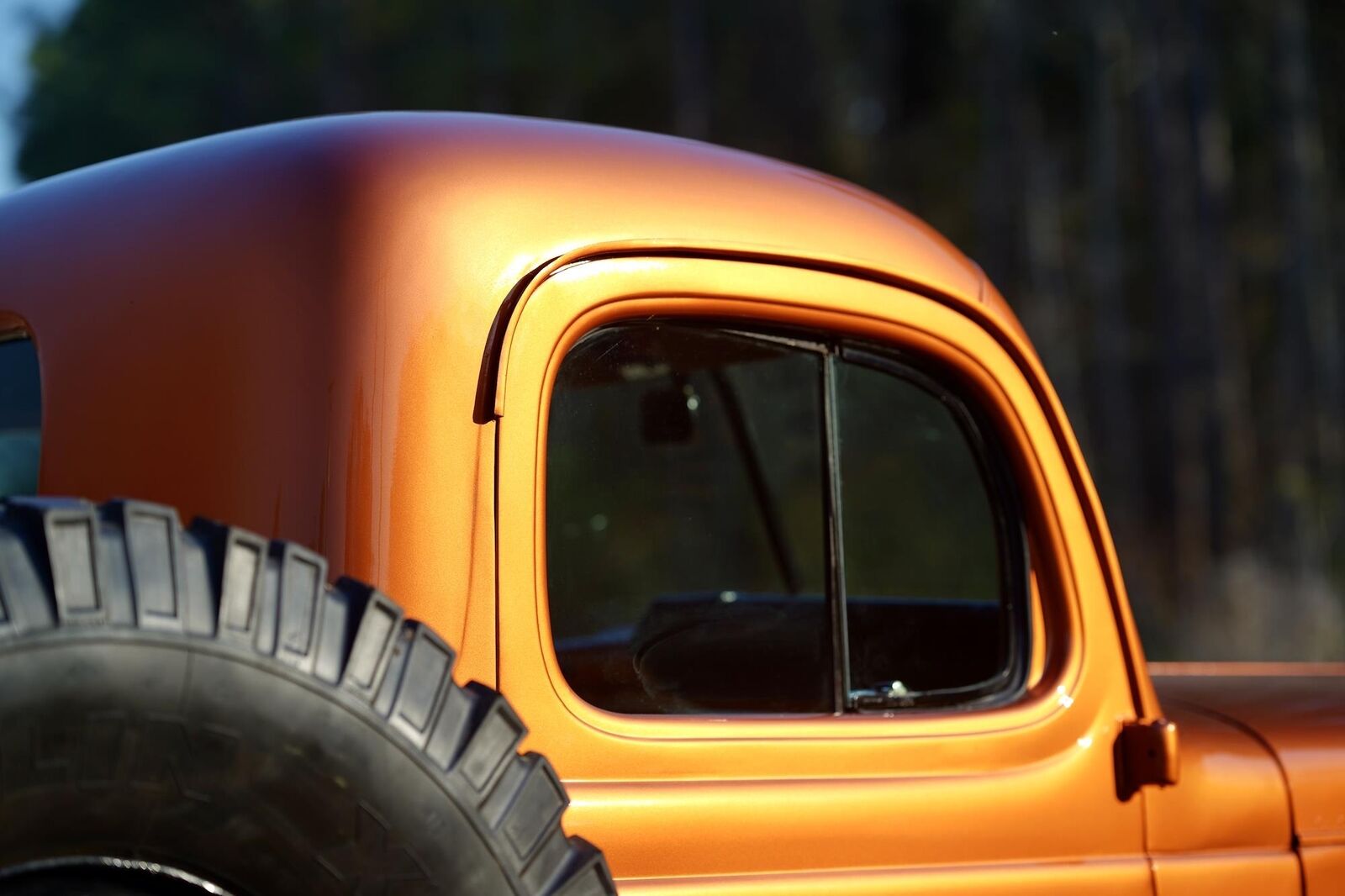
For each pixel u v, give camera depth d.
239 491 1.41
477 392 1.43
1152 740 1.81
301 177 1.50
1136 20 34.25
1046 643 1.83
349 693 1.12
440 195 1.47
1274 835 1.97
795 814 1.55
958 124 36.69
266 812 1.08
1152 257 34.56
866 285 1.72
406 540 1.38
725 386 2.05
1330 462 29.89
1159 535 29.27
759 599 1.88
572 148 1.60
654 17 34.84
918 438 1.80
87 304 1.60
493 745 1.21
